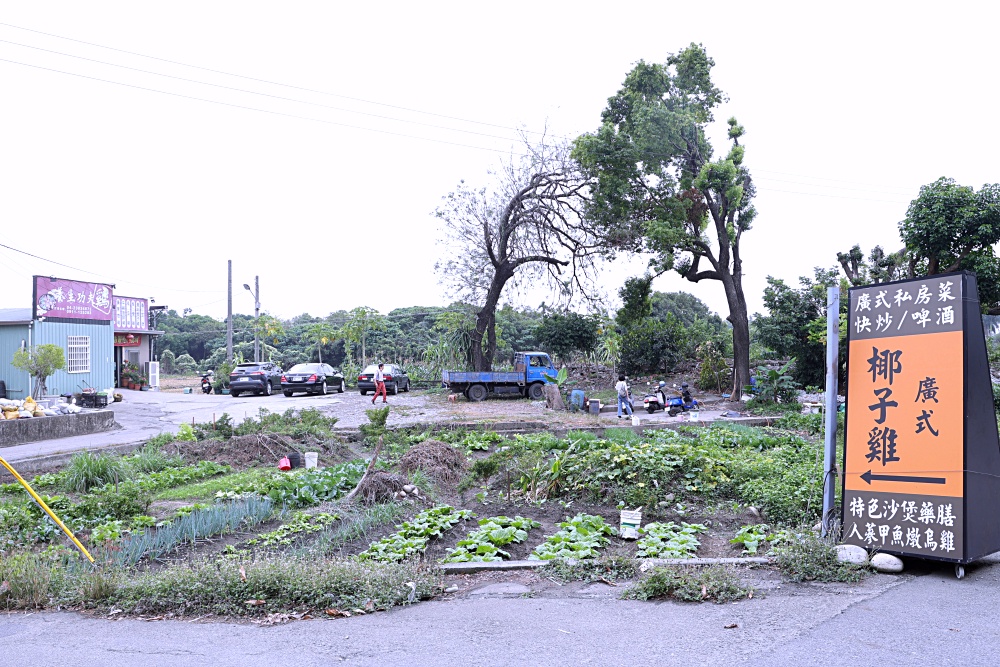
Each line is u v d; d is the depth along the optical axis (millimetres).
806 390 27141
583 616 5703
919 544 6773
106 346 31531
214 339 72375
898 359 7109
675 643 5016
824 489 7605
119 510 9820
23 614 6145
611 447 12203
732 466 11070
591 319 38438
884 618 5449
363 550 7945
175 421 23359
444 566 7125
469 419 21594
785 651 4805
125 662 4902
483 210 31891
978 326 6949
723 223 28250
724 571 6480
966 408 6684
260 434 15789
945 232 23812
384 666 4730
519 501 10359
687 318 61125
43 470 14156
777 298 29328
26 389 27953
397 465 13383
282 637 5328
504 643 5113
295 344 69125
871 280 28109
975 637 5008
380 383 27594
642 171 29234
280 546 8188
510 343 50031
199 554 7891
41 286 28250
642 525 8992
